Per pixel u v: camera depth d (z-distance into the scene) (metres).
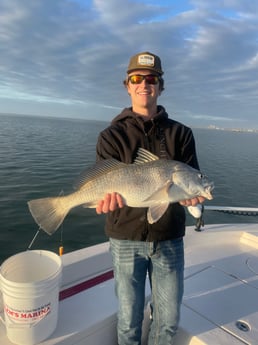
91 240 7.71
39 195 10.62
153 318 2.62
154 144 2.67
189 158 2.76
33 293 2.20
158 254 2.48
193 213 3.78
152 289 2.60
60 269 2.41
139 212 2.49
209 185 2.62
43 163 17.31
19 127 53.50
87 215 9.30
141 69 2.62
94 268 3.37
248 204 12.41
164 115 2.75
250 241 4.45
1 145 25.00
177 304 2.48
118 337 2.59
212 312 2.94
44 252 2.64
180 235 2.55
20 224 8.16
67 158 19.88
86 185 2.59
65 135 42.94
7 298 2.21
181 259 2.57
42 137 36.59
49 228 2.54
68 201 2.61
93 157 21.11
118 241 2.54
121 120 2.80
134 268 2.50
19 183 12.26
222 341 2.57
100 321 2.65
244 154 32.66
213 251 4.20
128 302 2.48
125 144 2.65
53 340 2.39
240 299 3.16
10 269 2.44
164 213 2.51
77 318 2.67
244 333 2.68
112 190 2.50
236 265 3.86
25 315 2.24
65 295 2.99
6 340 2.35
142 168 2.49
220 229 4.82
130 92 2.82
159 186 2.47
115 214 2.56
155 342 2.55
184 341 2.68
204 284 3.41
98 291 3.09
